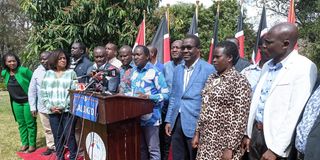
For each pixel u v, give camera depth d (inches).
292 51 108.7
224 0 823.7
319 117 91.1
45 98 200.7
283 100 106.5
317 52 581.9
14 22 1169.4
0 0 1142.3
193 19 256.2
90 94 140.9
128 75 188.1
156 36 265.9
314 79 106.0
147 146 173.2
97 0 288.8
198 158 129.6
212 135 124.6
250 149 120.1
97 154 148.8
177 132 154.6
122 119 140.1
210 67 148.4
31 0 304.8
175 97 156.9
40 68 230.4
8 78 238.8
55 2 302.2
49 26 298.7
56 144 203.8
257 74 157.1
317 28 589.3
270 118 109.0
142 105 149.5
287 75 106.8
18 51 1170.0
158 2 354.0
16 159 228.8
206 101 128.2
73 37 297.1
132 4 304.2
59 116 200.7
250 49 795.4
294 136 105.0
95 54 205.3
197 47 150.7
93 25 291.7
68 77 198.8
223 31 741.3
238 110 120.3
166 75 197.6
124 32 303.6
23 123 244.7
